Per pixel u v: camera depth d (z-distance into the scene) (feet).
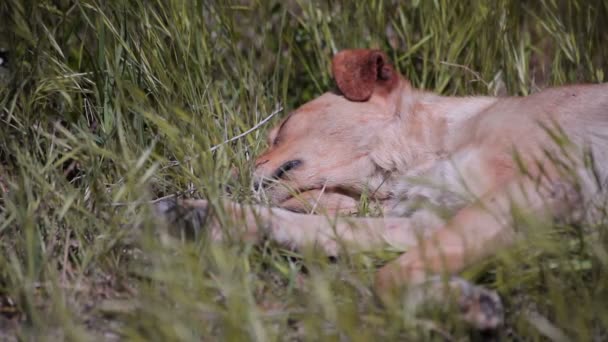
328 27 32.68
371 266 20.74
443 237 20.12
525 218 20.07
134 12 28.37
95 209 22.84
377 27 32.48
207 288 19.36
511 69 31.42
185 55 28.19
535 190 21.21
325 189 25.75
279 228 22.59
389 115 25.90
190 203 22.88
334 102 26.35
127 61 27.48
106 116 25.90
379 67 26.14
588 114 23.15
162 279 18.65
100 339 17.31
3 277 20.29
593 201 21.83
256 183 25.98
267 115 29.66
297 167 25.88
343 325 17.13
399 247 21.65
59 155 25.99
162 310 17.47
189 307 17.63
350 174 25.70
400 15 33.14
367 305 18.69
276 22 33.58
